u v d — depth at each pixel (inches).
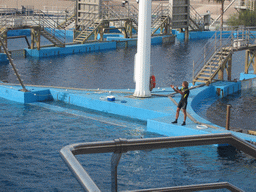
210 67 982.4
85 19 2015.3
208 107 863.7
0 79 1138.7
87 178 92.8
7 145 580.1
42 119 734.5
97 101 812.6
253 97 975.6
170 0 2240.4
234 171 500.1
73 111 802.2
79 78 1191.6
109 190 435.5
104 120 741.9
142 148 114.7
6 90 893.2
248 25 2342.5
